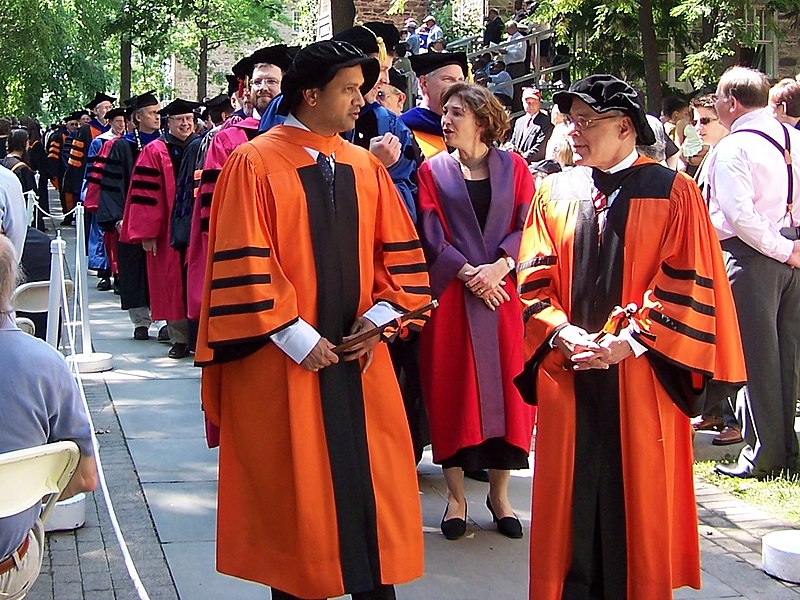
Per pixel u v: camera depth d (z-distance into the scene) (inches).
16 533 109.0
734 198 206.4
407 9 741.3
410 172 188.9
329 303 132.6
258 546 132.3
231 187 131.6
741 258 211.2
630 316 131.0
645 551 131.7
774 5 515.5
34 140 669.9
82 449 114.3
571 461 134.0
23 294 221.1
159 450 226.2
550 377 136.2
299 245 131.4
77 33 1005.8
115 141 410.0
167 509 191.5
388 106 208.5
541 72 499.5
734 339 135.0
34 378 108.7
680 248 131.7
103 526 182.7
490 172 182.5
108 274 467.5
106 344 343.3
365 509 131.9
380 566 132.3
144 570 164.7
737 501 202.7
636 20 541.3
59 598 153.6
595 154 133.9
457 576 164.2
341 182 134.6
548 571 134.4
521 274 139.1
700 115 241.9
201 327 132.8
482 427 175.8
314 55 131.0
